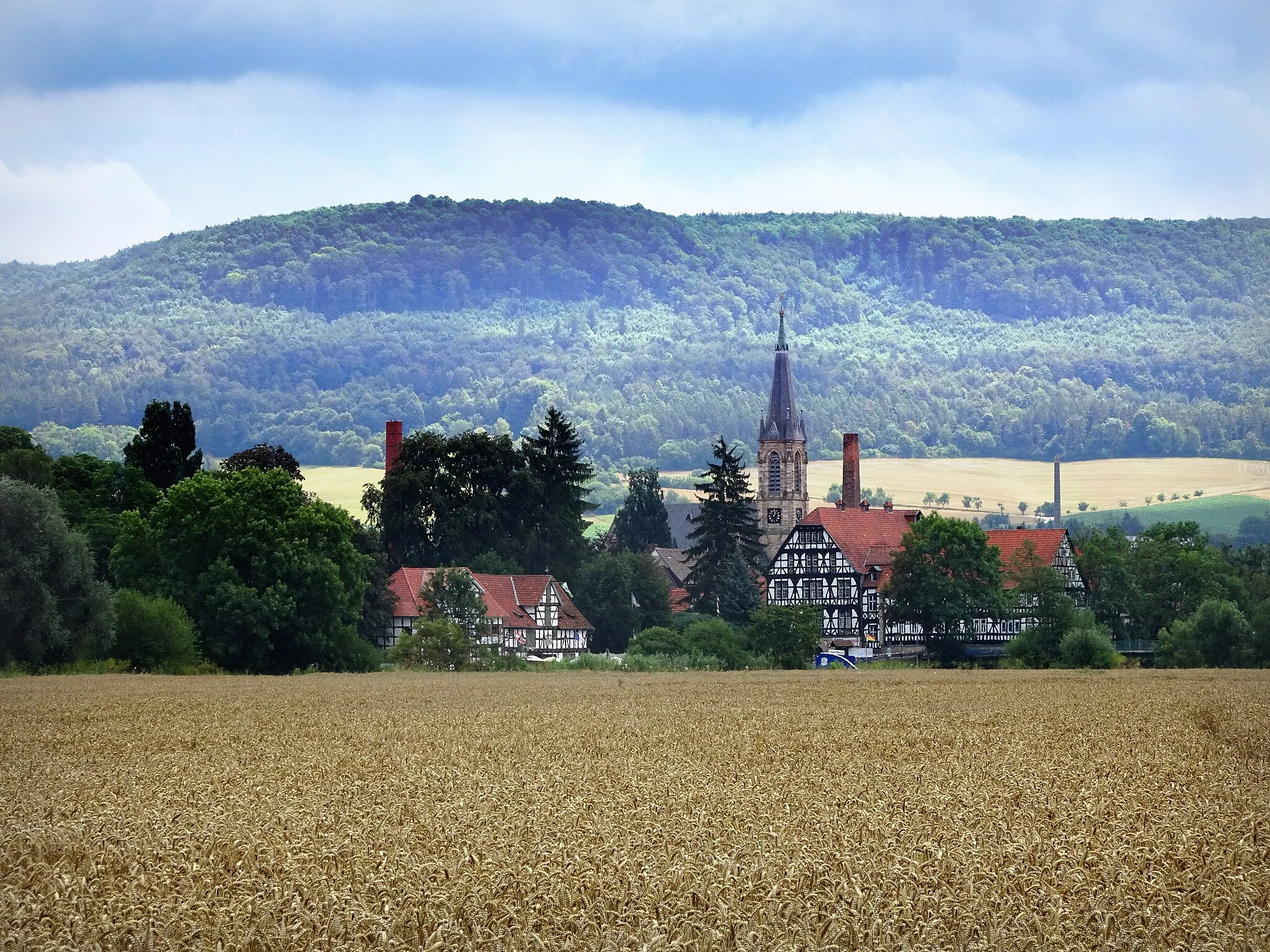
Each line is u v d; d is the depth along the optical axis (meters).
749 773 82.19
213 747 99.38
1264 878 53.31
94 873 54.16
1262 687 171.12
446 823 63.41
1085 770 82.62
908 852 57.09
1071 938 46.78
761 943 46.56
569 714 129.88
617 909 49.25
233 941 46.69
